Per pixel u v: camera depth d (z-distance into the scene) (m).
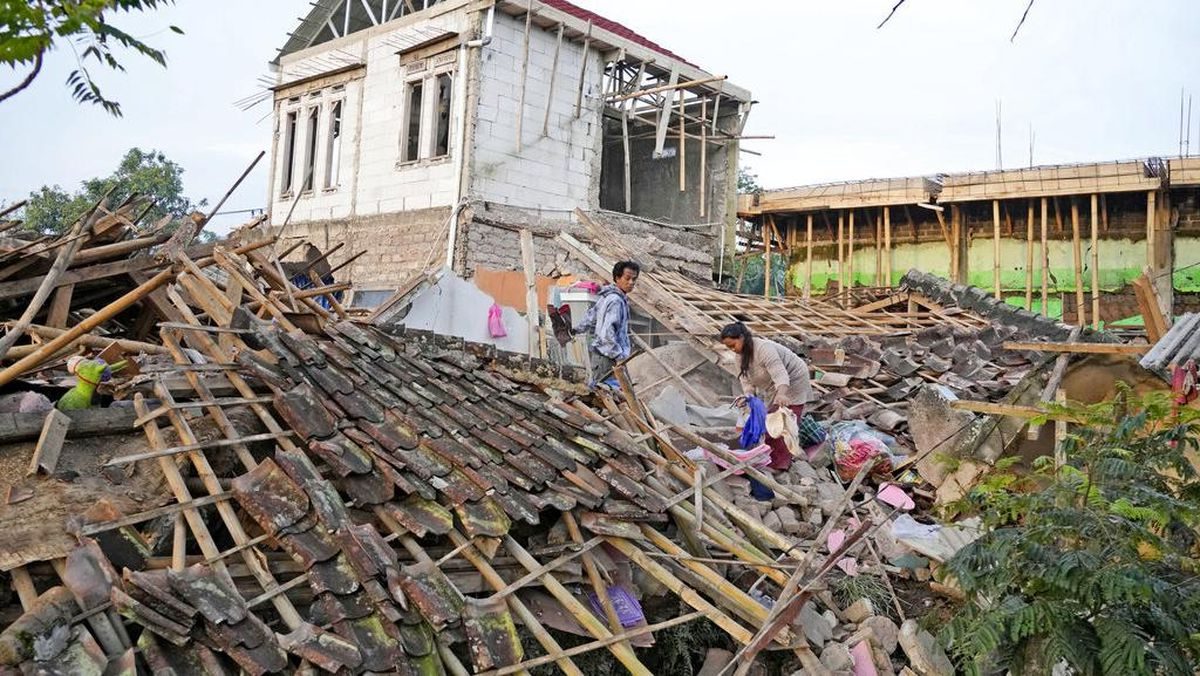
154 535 4.01
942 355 11.62
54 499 3.89
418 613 4.16
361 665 3.79
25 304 5.92
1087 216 19.00
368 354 5.96
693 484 6.07
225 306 5.50
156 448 4.31
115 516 3.90
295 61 20.83
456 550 4.62
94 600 3.54
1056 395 6.94
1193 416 4.59
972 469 7.07
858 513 7.22
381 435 4.98
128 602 3.51
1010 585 4.33
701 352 10.29
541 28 17.58
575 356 8.65
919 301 14.84
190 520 4.07
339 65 19.58
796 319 12.79
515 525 5.12
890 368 10.77
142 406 4.46
